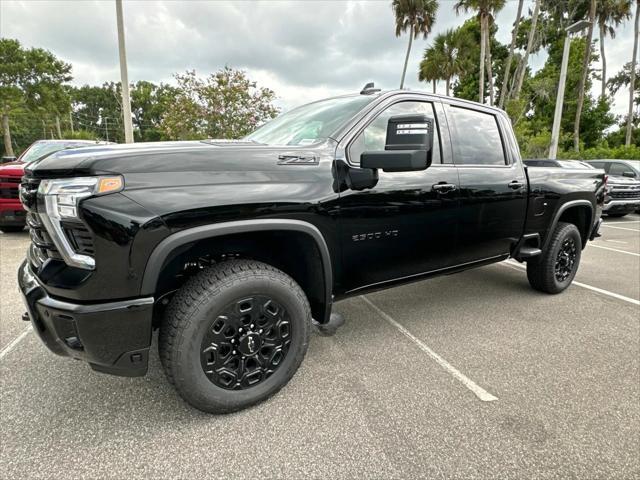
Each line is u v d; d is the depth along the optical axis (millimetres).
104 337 1584
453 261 2906
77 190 1510
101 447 1728
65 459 1652
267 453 1703
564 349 2717
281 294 1951
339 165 2137
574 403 2080
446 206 2652
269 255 2178
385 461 1660
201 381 1803
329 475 1586
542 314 3387
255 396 1979
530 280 3902
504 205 3076
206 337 1795
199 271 1915
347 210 2148
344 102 2615
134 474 1583
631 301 3738
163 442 1764
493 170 3035
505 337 2910
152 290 1612
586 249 6523
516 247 3365
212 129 12555
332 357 2576
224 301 1790
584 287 4219
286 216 1908
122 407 2016
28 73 43625
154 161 1637
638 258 5797
